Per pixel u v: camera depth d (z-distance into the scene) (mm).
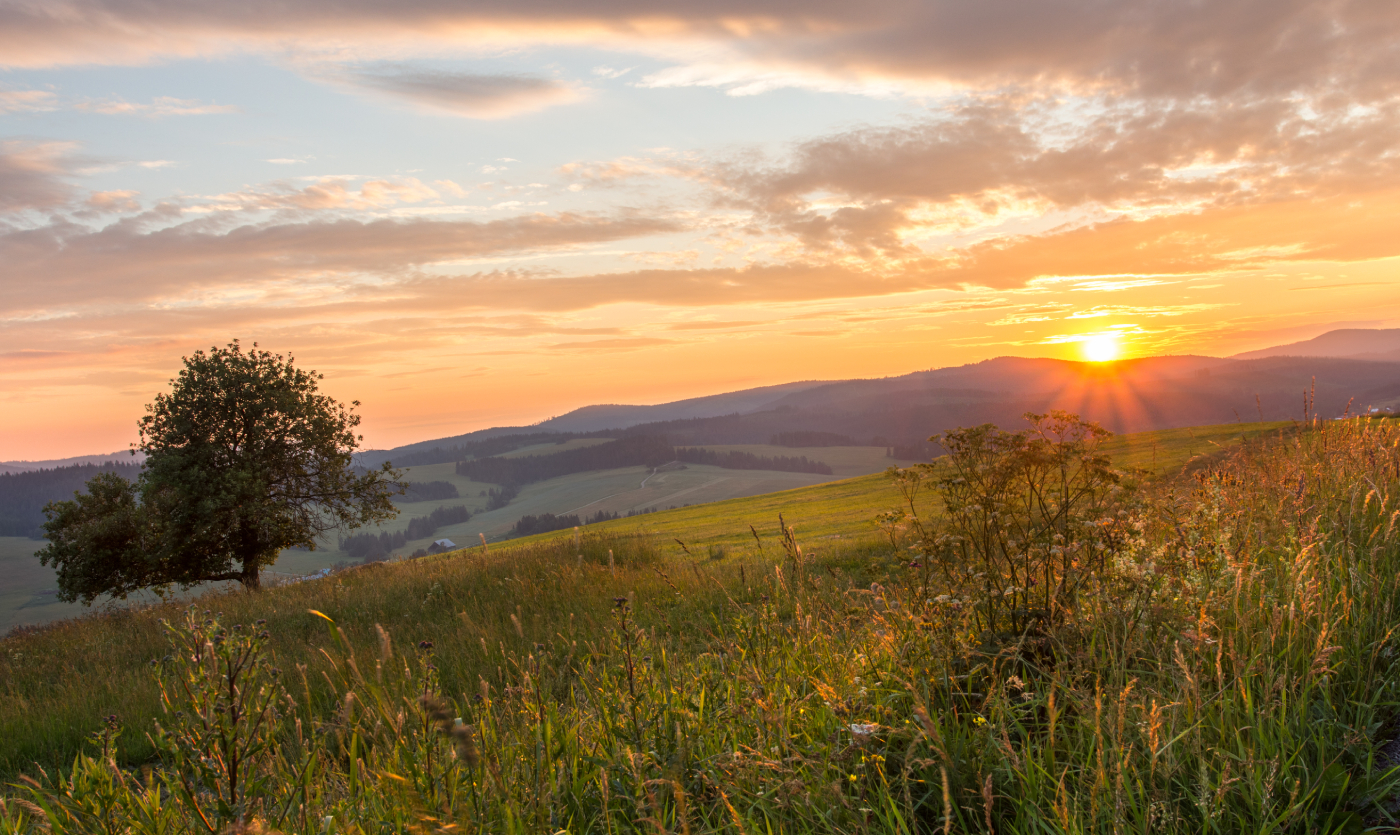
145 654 11211
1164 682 2918
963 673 3223
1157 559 3857
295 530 28359
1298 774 2344
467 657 7500
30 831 2898
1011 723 2912
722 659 4473
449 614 11336
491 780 2725
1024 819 2344
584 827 2812
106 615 16656
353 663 3199
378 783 2893
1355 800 2275
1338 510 4383
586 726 3531
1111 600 3387
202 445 27125
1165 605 3428
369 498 30203
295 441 28594
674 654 5051
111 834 2701
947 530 3957
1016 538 3617
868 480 55594
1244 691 2629
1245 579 3518
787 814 2639
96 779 2871
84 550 26969
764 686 3490
